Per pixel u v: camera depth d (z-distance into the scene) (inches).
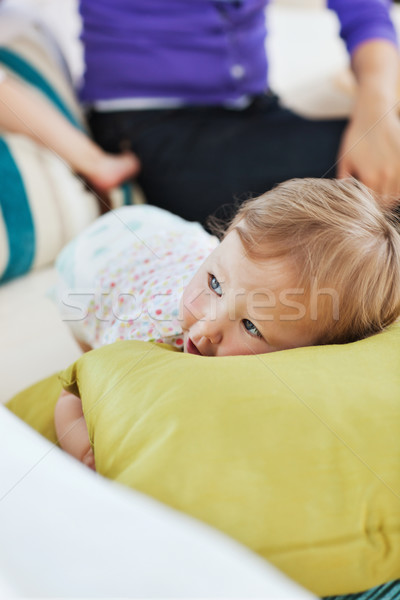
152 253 22.4
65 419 17.3
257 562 10.0
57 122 35.2
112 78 40.6
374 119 33.7
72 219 31.4
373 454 13.1
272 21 55.9
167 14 39.4
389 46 39.3
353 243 17.8
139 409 13.9
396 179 28.9
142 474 12.4
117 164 36.3
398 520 12.7
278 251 17.6
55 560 9.6
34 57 38.0
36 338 25.0
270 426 13.1
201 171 35.1
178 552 9.6
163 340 19.0
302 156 34.7
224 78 39.9
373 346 16.2
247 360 15.2
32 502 10.8
